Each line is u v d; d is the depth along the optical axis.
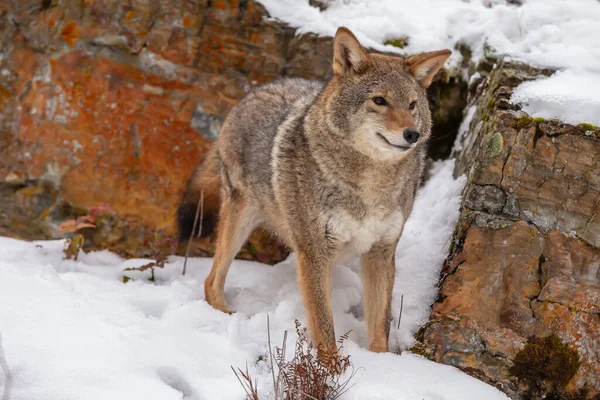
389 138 7.86
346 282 10.12
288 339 8.45
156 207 11.83
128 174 11.88
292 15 12.31
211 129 12.02
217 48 12.05
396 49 11.91
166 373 7.16
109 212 11.80
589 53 10.58
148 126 11.90
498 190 9.06
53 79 12.02
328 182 8.30
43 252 10.77
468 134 11.02
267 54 12.14
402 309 9.10
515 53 10.66
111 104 11.91
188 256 11.62
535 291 8.51
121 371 6.85
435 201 10.62
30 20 12.24
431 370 7.97
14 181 12.13
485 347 8.30
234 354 7.82
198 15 11.96
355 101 8.16
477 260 8.79
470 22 12.54
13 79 12.27
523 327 8.38
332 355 7.79
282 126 9.24
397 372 7.78
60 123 11.95
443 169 11.50
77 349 7.05
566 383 8.14
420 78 8.65
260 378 7.41
